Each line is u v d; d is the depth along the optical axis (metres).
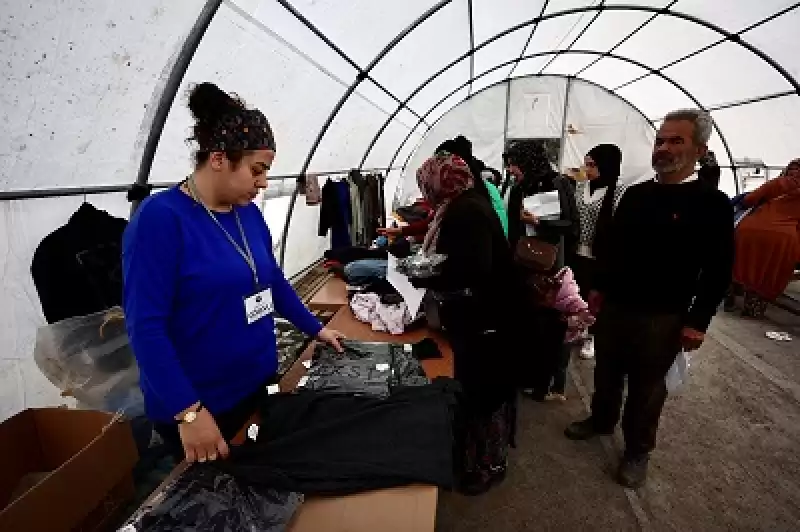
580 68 6.94
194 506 0.89
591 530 2.02
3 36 1.07
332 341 1.59
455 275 1.59
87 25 1.24
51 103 1.29
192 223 1.06
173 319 1.09
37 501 0.96
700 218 1.84
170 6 1.45
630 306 2.09
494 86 7.71
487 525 2.04
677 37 4.91
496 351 1.70
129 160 1.75
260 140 1.03
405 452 1.05
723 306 4.98
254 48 2.04
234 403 1.23
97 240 1.59
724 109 5.88
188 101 1.04
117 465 1.22
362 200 4.73
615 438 2.69
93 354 1.55
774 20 3.84
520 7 3.87
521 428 2.80
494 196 3.20
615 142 7.82
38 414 1.34
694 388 3.27
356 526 0.90
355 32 2.69
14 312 1.44
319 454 1.05
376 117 4.66
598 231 2.49
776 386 3.29
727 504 2.17
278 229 3.40
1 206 1.32
